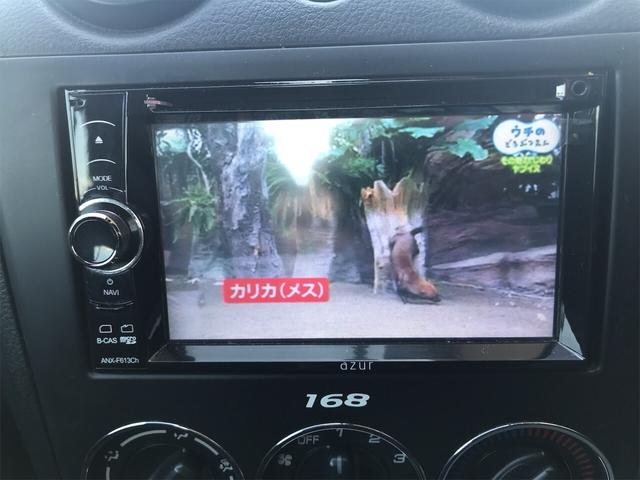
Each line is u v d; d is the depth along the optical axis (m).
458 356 0.15
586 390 0.15
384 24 0.14
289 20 0.14
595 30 0.14
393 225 0.15
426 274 0.15
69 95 0.14
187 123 0.14
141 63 0.14
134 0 0.14
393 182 0.14
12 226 0.15
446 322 0.15
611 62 0.14
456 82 0.14
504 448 0.16
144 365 0.15
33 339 0.16
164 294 0.15
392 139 0.14
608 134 0.14
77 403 0.16
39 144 0.15
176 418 0.16
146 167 0.14
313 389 0.16
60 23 0.14
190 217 0.15
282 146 0.14
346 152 0.14
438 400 0.16
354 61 0.14
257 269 0.15
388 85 0.14
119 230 0.14
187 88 0.14
